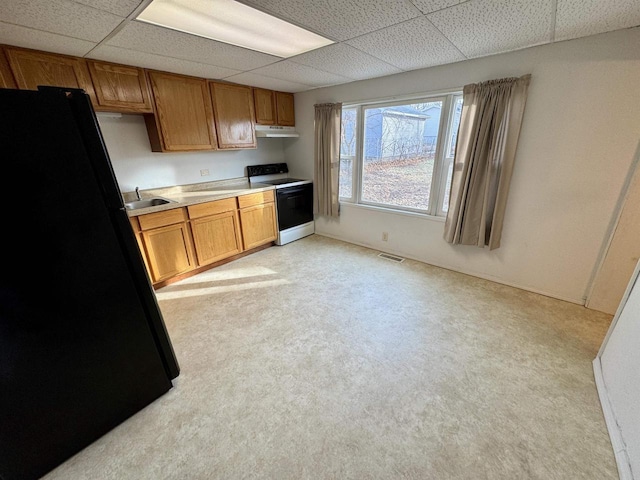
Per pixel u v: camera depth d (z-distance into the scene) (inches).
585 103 81.4
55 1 53.8
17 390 44.1
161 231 108.2
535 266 102.2
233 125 134.3
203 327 88.2
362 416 58.1
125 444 53.7
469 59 97.3
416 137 124.0
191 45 80.1
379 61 98.8
